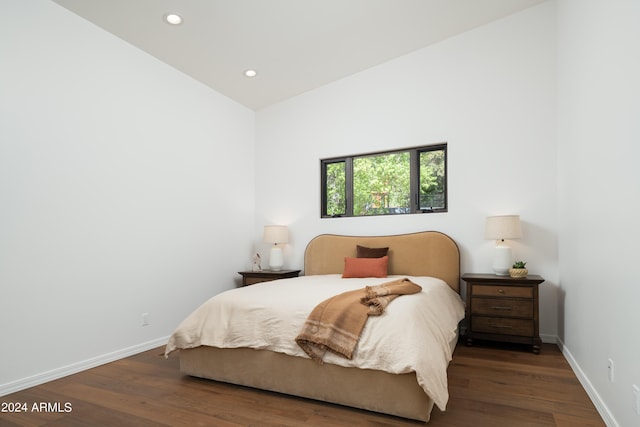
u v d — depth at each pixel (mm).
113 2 2773
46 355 2600
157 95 3588
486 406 2121
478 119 3805
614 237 1834
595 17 2182
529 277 3281
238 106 4762
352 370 2115
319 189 4586
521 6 3570
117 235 3137
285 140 4820
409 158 4188
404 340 1983
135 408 2156
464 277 3406
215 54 3613
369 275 3686
